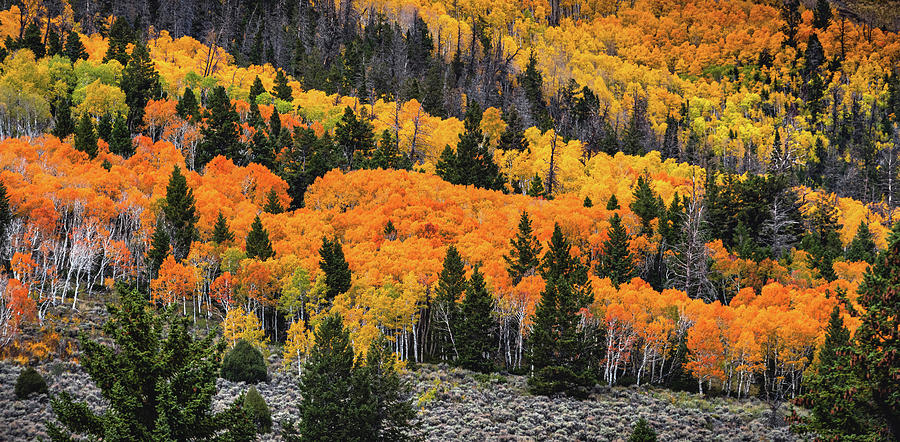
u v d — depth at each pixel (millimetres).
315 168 113438
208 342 28562
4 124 106812
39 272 70375
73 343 57844
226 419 28000
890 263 33750
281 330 77250
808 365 68500
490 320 70938
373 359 41969
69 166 88438
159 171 95500
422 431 49406
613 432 53844
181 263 76562
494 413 56156
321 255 75688
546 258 82500
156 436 25812
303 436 39219
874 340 32656
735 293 93125
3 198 69188
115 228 81250
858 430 32469
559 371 64062
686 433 54812
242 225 84625
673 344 72562
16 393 44594
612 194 113688
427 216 97188
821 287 85375
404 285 72750
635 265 95000
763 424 58219
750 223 107812
